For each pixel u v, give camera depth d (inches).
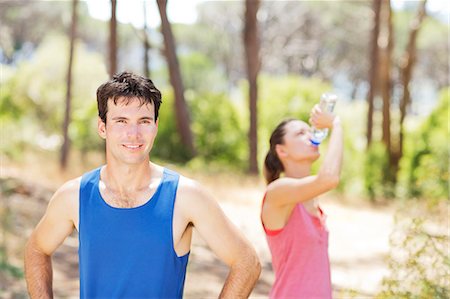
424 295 155.8
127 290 91.0
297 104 747.4
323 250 126.3
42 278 98.0
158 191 92.4
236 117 736.3
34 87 806.5
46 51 863.1
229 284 94.2
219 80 1494.8
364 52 1561.3
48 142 761.6
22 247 249.6
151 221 91.2
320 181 120.3
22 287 213.9
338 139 125.8
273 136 138.1
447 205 202.7
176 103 659.4
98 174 94.8
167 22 632.4
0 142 594.2
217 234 93.2
